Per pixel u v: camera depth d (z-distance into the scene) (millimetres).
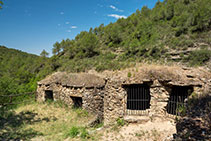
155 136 6832
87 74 12508
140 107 11125
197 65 9758
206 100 6426
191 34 13109
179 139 4211
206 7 13969
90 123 9039
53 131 7957
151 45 13977
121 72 10656
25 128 8102
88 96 10500
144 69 9953
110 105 9961
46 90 13242
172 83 8211
